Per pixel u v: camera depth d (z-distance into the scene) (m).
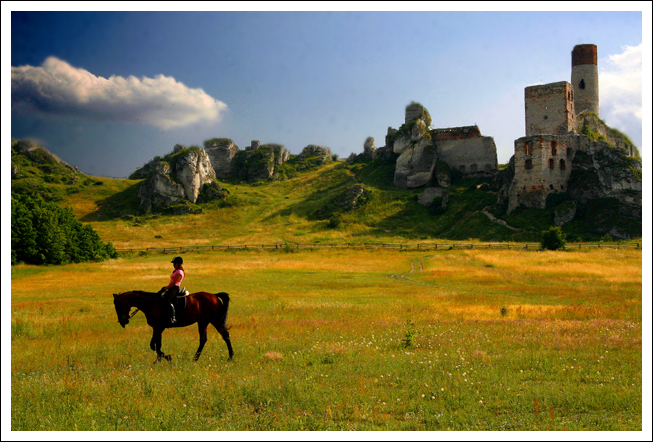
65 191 127.25
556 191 89.50
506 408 8.26
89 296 26.12
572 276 35.41
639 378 9.62
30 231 46.88
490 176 115.06
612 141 105.12
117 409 8.18
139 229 103.56
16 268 42.84
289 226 102.94
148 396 8.84
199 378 9.66
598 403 8.33
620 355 11.33
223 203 121.25
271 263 50.03
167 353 12.32
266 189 138.25
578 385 9.34
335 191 124.88
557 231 61.38
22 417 7.97
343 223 99.94
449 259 52.09
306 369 10.48
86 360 11.57
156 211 117.62
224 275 39.09
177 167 124.06
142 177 149.75
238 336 14.38
